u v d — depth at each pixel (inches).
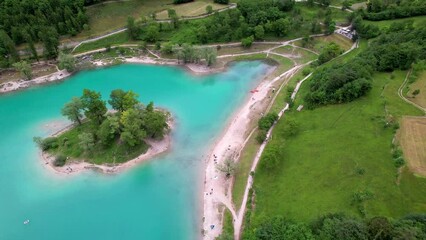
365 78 5497.1
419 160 4148.6
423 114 4813.0
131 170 5113.2
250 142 5393.7
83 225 4439.0
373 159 4308.6
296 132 5206.7
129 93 5551.2
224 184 4795.8
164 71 7391.7
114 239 4259.4
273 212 4121.6
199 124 5984.3
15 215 4598.9
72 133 5718.5
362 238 3218.5
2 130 6003.9
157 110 6122.1
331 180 4234.7
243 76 7180.1
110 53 7864.2
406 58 5689.0
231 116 6122.1
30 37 7313.0
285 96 6284.5
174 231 4298.7
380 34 7244.1
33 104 6599.4
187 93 6766.7
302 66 7278.5
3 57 7239.2
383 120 4808.1
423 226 3240.7
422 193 3774.6
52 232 4377.5
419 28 6545.3
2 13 7495.1
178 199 4685.0
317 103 5644.7
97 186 4916.3
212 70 7357.3
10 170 5216.5
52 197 4798.2
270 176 4626.0
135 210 4591.5
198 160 5251.0
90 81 7175.2
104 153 5270.7
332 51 7057.1
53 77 7219.5
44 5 7765.8
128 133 5064.0
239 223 4202.8
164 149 5452.8
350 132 4827.8
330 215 3663.9
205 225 4296.3
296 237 3548.2
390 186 3924.7
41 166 5241.1
